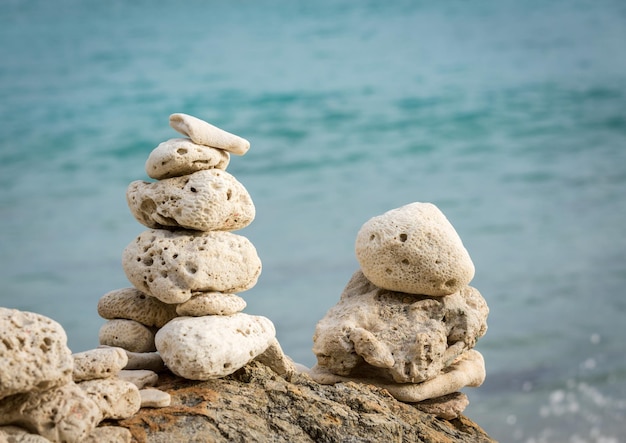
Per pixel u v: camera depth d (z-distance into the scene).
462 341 8.73
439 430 8.47
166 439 7.00
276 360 8.17
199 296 7.89
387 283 8.65
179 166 8.00
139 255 8.00
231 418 7.36
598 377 17.31
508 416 15.94
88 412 6.64
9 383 6.29
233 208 8.05
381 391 8.46
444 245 8.53
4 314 6.50
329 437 7.59
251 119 40.53
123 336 8.09
